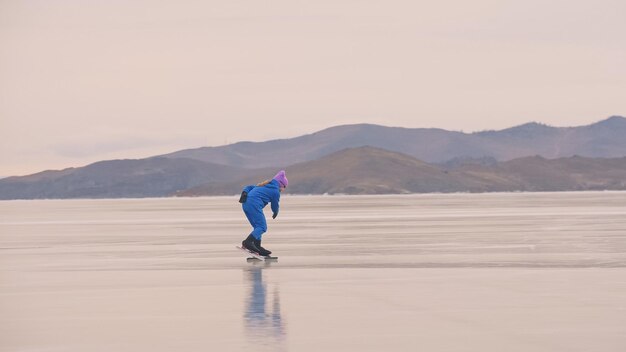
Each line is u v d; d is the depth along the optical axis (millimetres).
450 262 28844
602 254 31688
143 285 23031
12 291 21781
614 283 22250
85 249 37938
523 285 21922
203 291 21484
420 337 14648
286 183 32562
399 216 76625
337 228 54125
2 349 13977
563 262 28438
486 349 13594
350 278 24156
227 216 87625
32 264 30109
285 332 15273
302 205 141750
